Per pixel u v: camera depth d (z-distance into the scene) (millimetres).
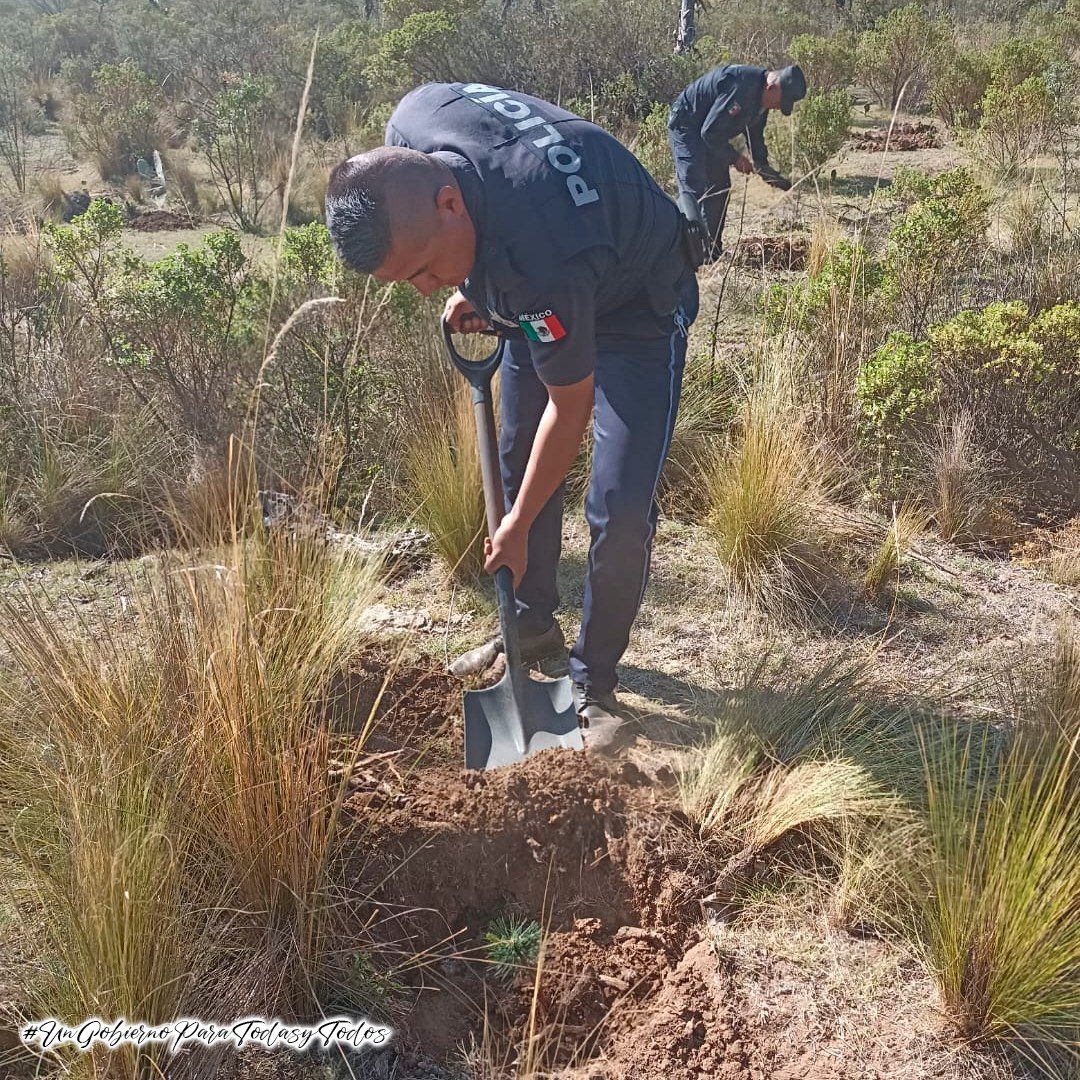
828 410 4938
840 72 14898
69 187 13320
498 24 15727
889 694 3432
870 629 3863
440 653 3617
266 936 2482
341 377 4746
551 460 2750
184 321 5160
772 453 4176
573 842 2795
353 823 2754
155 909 2238
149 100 15781
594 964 2576
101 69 16203
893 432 4680
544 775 2881
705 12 20562
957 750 3039
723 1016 2406
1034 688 3303
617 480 2932
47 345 5559
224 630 2598
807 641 3779
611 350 2943
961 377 4930
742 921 2650
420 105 2676
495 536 2980
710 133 7020
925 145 11859
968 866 2422
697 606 3975
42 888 2402
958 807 2723
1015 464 4820
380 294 4820
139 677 2699
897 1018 2422
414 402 4824
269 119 14102
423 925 2686
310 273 5133
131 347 5324
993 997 2363
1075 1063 2332
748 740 3021
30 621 2912
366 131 13211
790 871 2771
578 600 3990
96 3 37406
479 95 2654
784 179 7688
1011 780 2623
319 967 2480
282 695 2713
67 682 2641
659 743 3184
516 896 2754
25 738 2738
